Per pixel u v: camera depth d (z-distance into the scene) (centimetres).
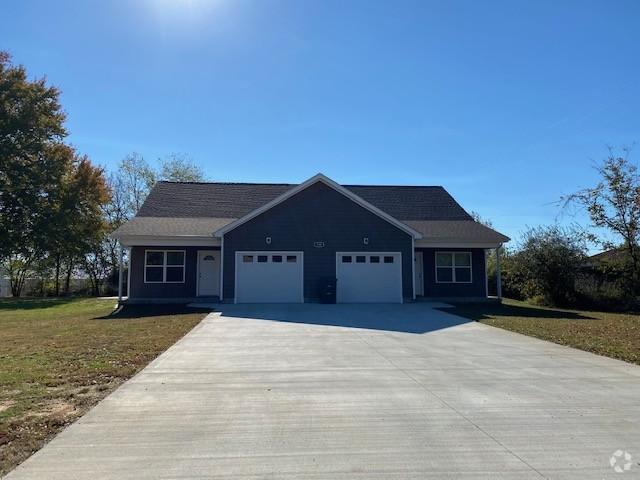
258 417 573
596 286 2392
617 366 850
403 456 459
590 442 494
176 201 2492
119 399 641
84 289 4034
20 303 2495
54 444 486
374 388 704
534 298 2480
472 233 2305
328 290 2048
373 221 2150
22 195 3150
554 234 2741
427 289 2323
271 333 1232
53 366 835
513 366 853
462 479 411
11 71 3206
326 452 468
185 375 780
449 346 1056
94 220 3453
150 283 2209
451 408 607
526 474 420
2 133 3134
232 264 2083
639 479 411
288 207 2127
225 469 430
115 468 431
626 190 2439
